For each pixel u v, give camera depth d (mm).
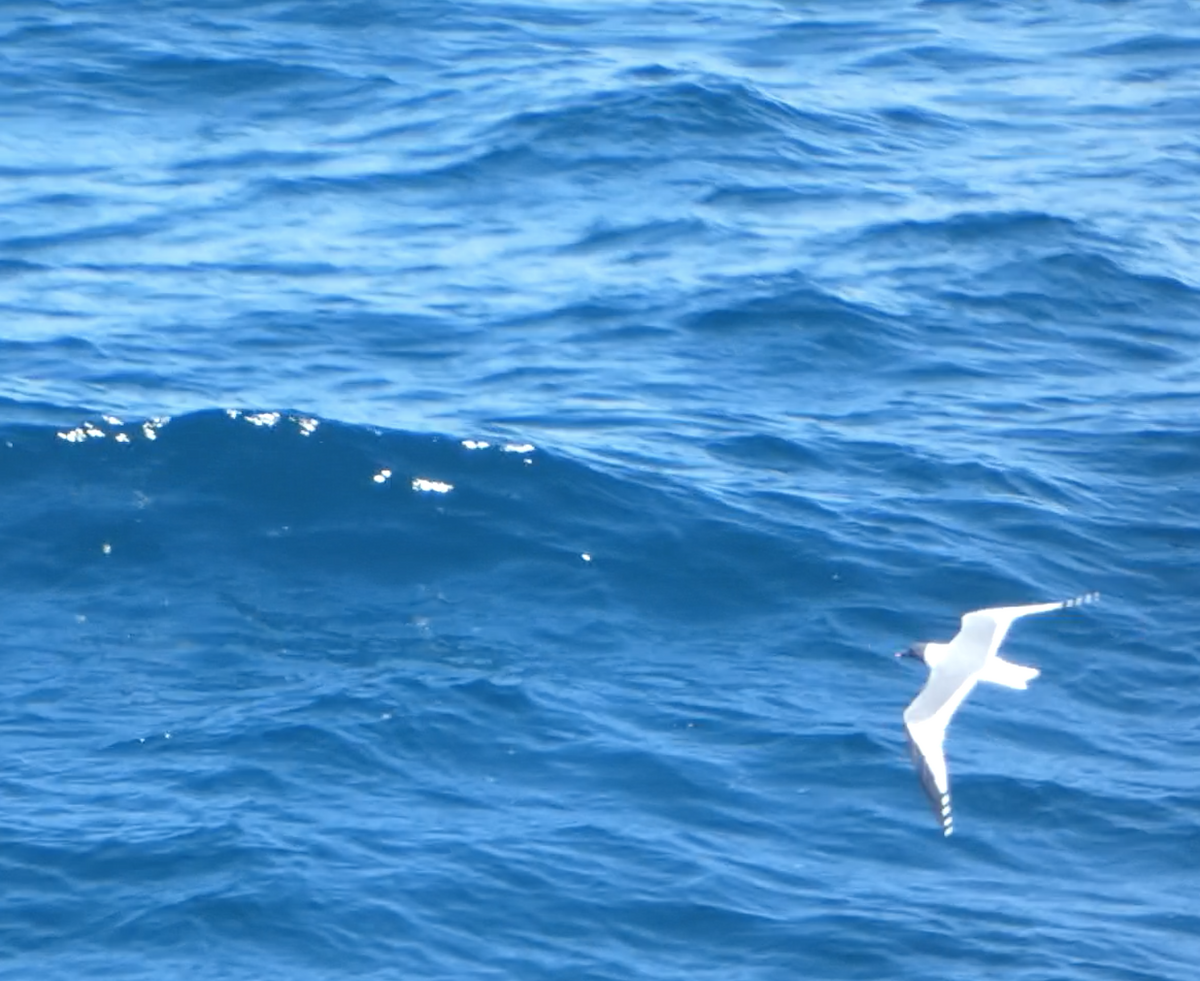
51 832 40875
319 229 74062
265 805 42031
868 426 60781
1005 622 25656
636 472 56562
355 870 40000
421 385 62281
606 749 44750
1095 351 66688
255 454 57000
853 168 80250
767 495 55906
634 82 86438
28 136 81812
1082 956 38438
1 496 55250
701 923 39062
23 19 93250
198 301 67812
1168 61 93750
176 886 39312
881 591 51781
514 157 79875
